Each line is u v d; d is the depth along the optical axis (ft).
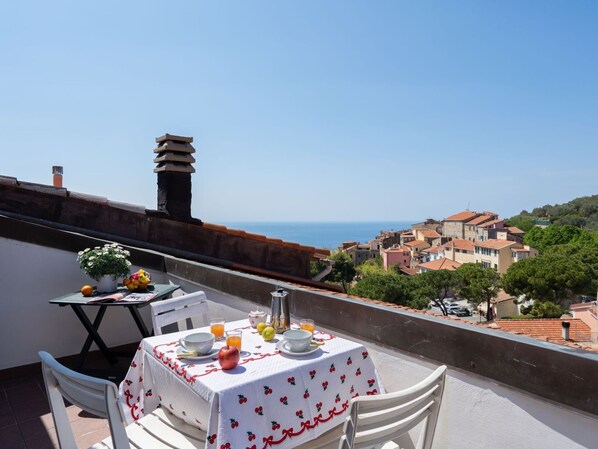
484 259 200.03
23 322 11.39
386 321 6.49
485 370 5.08
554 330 71.87
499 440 5.02
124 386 6.61
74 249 12.17
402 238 308.60
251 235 18.47
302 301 8.21
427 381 4.44
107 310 12.71
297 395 5.22
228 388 4.67
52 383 4.88
